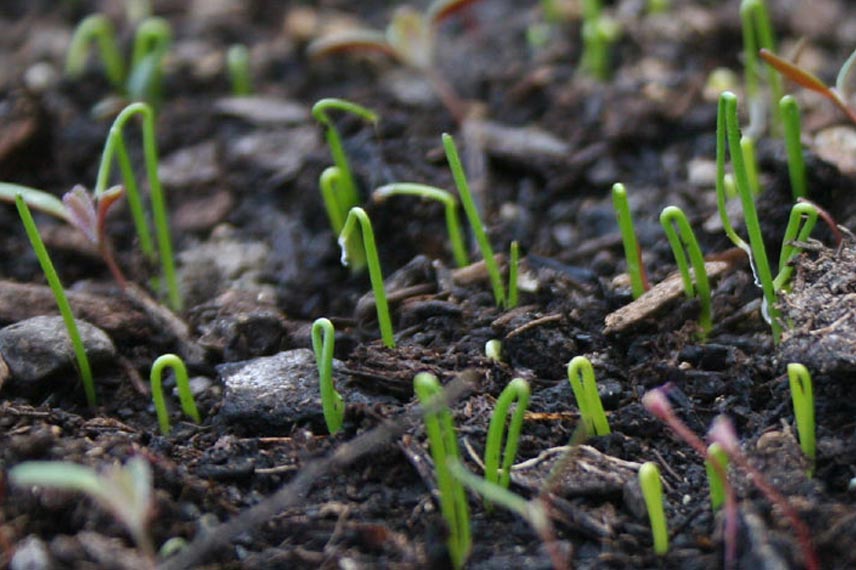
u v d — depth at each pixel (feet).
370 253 0.78
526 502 0.73
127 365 0.82
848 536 0.70
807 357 0.73
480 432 0.75
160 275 0.89
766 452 0.73
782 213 0.84
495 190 0.92
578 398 0.75
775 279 0.79
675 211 0.79
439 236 0.89
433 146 0.94
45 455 0.74
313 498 0.73
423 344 0.81
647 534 0.72
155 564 0.70
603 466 0.74
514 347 0.80
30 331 0.80
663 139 0.95
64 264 0.89
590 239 0.88
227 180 0.95
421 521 0.72
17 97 0.95
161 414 0.77
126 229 0.92
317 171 0.92
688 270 0.81
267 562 0.71
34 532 0.71
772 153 0.87
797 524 0.70
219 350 0.82
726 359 0.79
